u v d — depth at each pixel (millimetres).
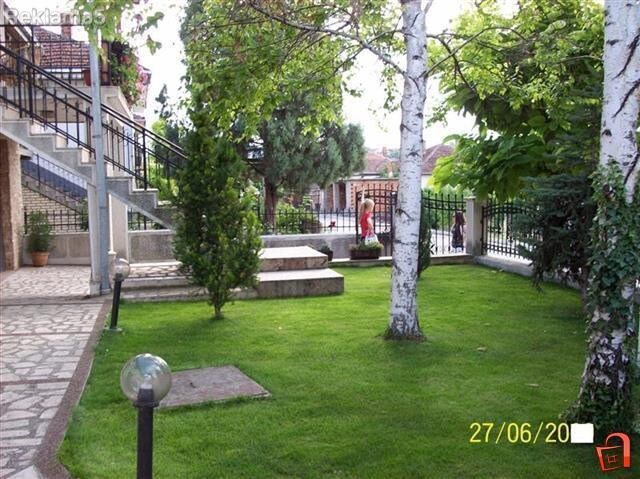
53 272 14711
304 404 5285
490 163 10844
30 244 15805
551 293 10539
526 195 8844
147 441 3209
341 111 10328
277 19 7145
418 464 4141
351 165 21891
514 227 8469
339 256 15844
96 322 8719
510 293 10578
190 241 8570
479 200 11922
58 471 4172
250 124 8586
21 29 14297
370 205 14820
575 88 8922
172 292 10438
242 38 7676
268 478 3992
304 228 17141
